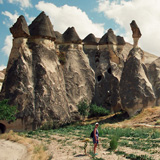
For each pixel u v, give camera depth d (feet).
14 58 102.37
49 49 110.42
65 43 129.29
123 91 109.29
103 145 48.91
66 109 108.06
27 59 102.73
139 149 44.11
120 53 139.03
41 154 43.78
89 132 74.23
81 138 64.75
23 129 92.99
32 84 100.42
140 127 79.61
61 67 121.80
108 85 128.06
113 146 43.93
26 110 94.63
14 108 86.48
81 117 115.55
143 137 61.00
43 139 66.13
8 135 72.08
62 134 76.59
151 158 35.88
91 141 57.16
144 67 120.67
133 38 120.06
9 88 96.99
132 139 57.36
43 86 100.83
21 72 98.94
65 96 112.06
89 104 122.93
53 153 45.01
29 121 94.07
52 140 63.72
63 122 103.09
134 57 113.80
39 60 104.83
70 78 120.47
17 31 104.83
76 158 37.99
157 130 68.33
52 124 97.86
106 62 133.08
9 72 100.27
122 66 133.80
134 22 119.55
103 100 126.31
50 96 101.35
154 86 127.75
